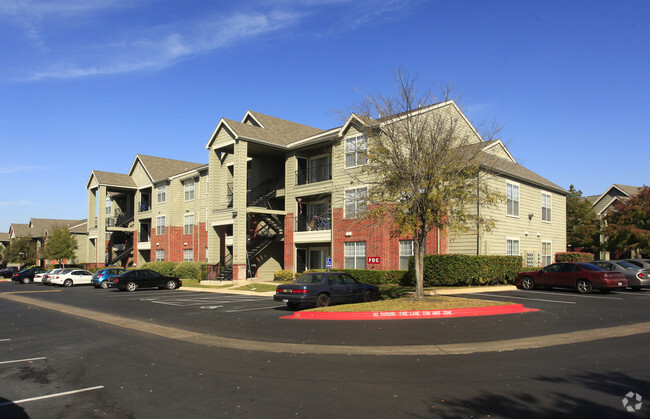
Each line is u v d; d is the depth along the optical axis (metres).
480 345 10.23
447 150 16.44
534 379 7.46
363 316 14.74
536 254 30.38
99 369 8.70
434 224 16.91
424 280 24.50
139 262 51.69
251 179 36.16
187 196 46.12
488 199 16.61
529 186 30.31
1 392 7.33
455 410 6.09
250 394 6.95
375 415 5.96
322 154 33.31
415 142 16.58
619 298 19.06
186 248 45.44
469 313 14.97
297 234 32.78
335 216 30.33
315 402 6.52
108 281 32.12
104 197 51.41
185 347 10.73
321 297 17.23
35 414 6.28
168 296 25.33
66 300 23.64
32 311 18.78
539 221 31.09
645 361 8.55
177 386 7.45
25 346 11.20
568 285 21.58
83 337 12.32
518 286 23.62
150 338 12.02
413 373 8.00
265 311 17.53
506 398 6.54
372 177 27.19
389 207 17.06
